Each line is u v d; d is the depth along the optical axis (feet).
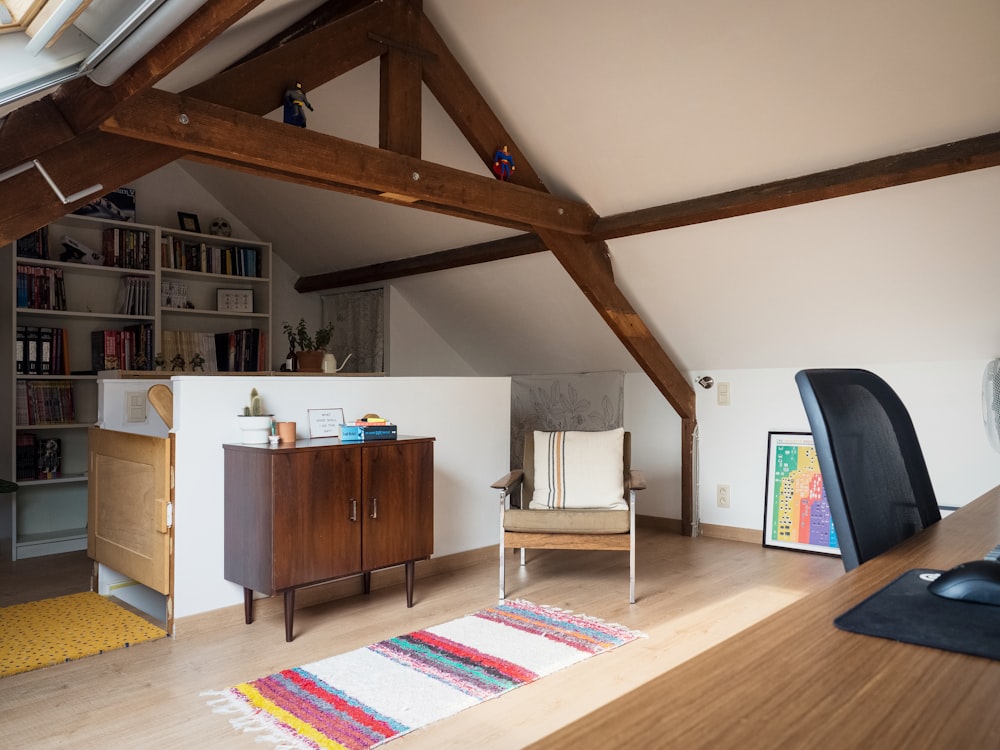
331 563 9.90
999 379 11.28
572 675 8.42
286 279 20.42
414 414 12.55
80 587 12.14
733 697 2.13
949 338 12.49
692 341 15.44
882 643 2.57
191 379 9.90
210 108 8.63
